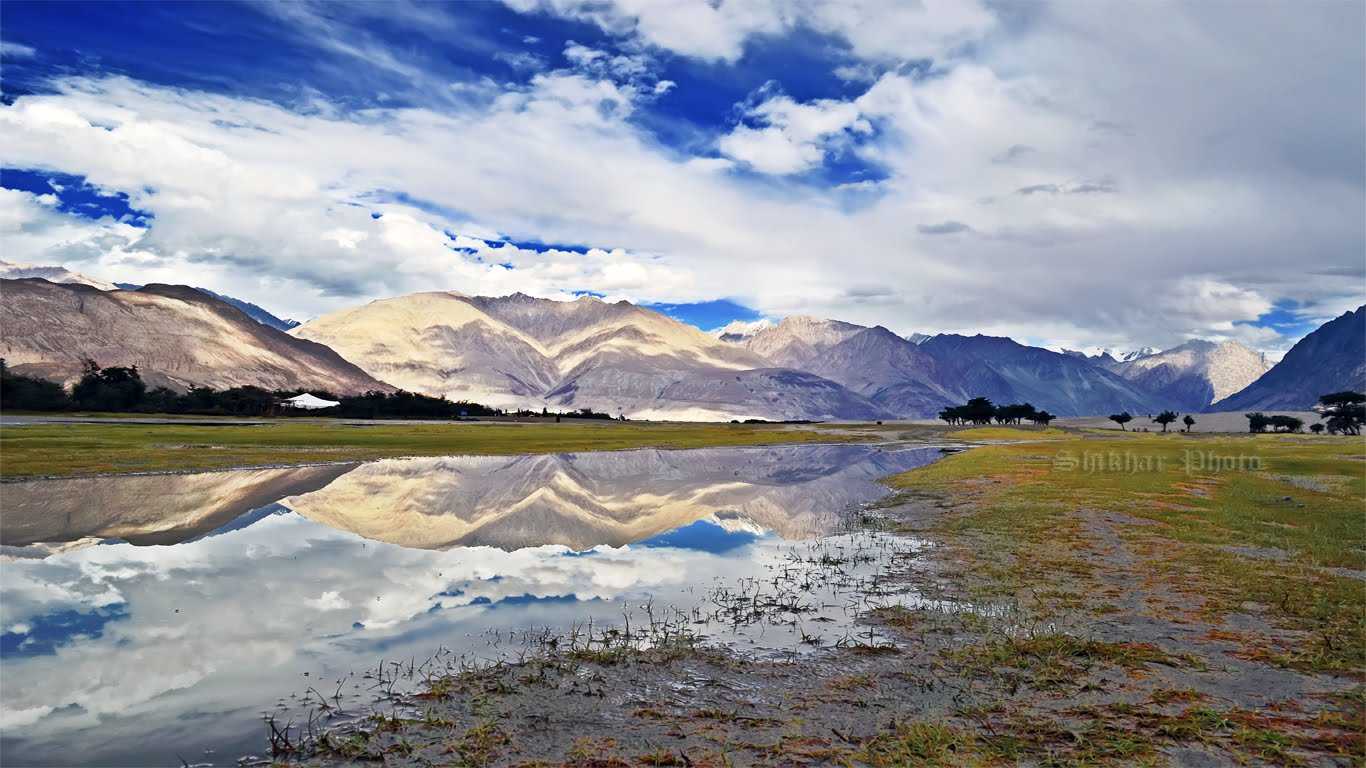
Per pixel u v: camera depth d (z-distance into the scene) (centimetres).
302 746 953
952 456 6488
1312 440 11238
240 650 1343
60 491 3566
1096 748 905
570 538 2658
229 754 938
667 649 1329
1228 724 971
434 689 1139
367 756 921
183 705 1089
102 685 1173
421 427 12375
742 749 925
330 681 1187
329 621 1538
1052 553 2180
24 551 2294
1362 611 1527
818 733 971
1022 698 1084
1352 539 2364
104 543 2433
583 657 1287
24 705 1096
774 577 1970
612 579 1953
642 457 7388
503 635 1438
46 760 923
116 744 964
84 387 15062
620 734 975
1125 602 1617
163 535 2592
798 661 1267
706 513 3347
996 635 1388
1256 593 1683
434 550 2389
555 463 6419
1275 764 862
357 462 5734
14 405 13662
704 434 12162
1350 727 959
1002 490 3772
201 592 1789
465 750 931
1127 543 2319
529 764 891
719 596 1756
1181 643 1327
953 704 1066
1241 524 2642
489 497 3919
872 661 1264
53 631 1469
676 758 902
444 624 1516
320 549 2378
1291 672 1172
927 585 1830
